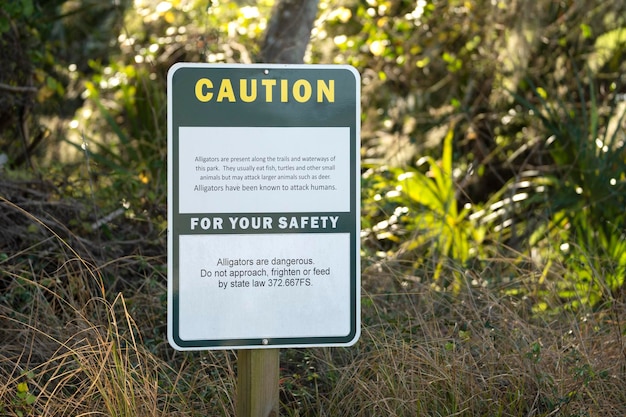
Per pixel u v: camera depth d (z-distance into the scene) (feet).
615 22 29.55
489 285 16.87
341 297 10.05
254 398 10.18
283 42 21.81
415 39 29.71
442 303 15.62
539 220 22.22
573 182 22.13
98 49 36.65
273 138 9.92
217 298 9.86
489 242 23.95
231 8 28.40
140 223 19.25
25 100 23.31
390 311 15.83
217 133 9.84
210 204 9.83
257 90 9.88
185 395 12.85
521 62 28.35
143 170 21.86
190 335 9.82
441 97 32.37
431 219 21.12
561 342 14.11
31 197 18.65
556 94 29.04
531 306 16.58
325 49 29.68
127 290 16.24
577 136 22.77
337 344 10.06
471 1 29.19
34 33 24.02
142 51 27.53
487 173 30.73
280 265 9.95
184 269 9.80
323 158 10.00
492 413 12.52
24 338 13.97
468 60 30.71
